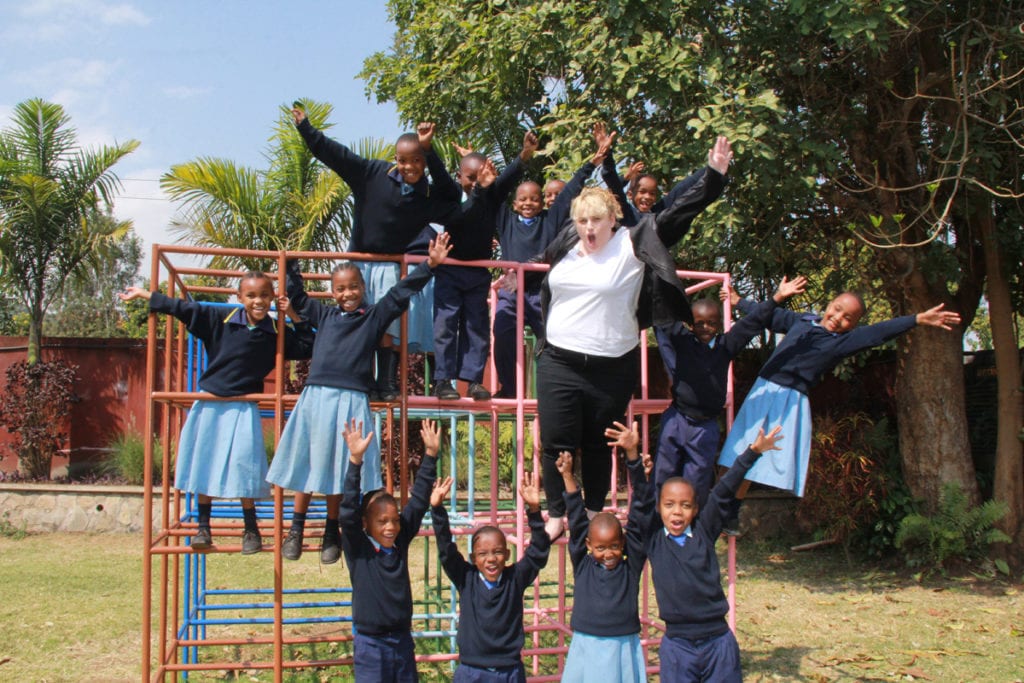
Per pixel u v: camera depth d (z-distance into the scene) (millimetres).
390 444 5363
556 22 9070
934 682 6277
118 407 14117
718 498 4730
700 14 8641
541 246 6039
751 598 8938
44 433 13141
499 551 4539
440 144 11992
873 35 7457
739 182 8617
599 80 8664
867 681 6324
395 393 4973
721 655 4582
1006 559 9539
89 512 12062
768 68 8938
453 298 5176
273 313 6105
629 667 4527
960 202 9406
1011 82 8898
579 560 4719
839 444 10102
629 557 4758
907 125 9648
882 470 9992
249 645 7207
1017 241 9680
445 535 4613
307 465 4527
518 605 4582
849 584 9461
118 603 8188
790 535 11586
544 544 4691
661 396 12953
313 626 7918
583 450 4906
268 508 7094
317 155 4941
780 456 5219
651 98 8305
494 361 6363
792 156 8438
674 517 4695
